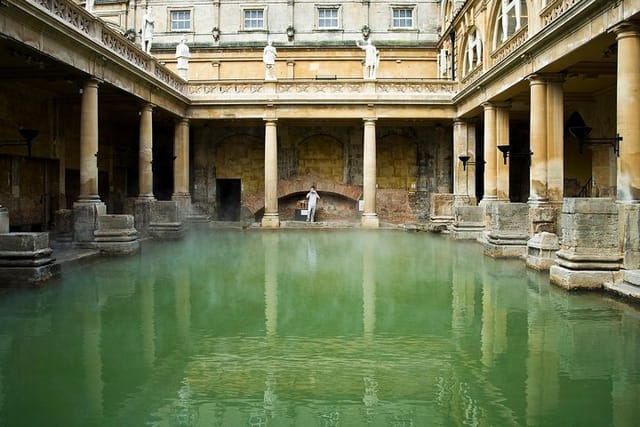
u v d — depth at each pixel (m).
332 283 11.92
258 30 33.69
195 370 6.52
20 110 19.72
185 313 9.20
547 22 15.55
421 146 31.58
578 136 13.07
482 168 31.12
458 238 21.27
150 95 21.97
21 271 11.06
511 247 15.84
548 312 9.27
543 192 16.39
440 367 6.62
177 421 5.17
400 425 5.07
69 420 5.18
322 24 34.03
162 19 34.00
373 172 27.03
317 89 27.06
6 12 12.07
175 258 15.80
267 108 26.95
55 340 7.61
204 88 26.94
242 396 5.77
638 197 11.29
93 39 15.94
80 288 11.22
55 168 22.41
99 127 26.39
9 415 5.27
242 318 8.89
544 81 16.62
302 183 31.02
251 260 15.46
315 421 5.17
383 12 33.72
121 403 5.57
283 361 6.83
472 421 5.14
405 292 10.97
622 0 11.55
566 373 6.39
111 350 7.21
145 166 21.89
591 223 11.00
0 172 18.95
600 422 5.11
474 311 9.35
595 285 10.86
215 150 32.09
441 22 32.72
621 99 11.67
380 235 23.31
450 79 29.17
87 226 16.09
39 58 14.29
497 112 21.72
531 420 5.16
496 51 20.34
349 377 6.31
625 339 7.66
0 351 7.13
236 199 32.38
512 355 7.03
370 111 27.03
